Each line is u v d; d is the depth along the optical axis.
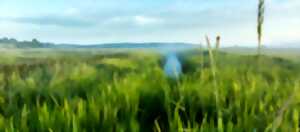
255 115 1.76
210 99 2.06
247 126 1.65
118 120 1.84
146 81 2.75
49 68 3.75
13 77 3.27
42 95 2.54
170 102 2.03
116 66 5.46
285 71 3.53
